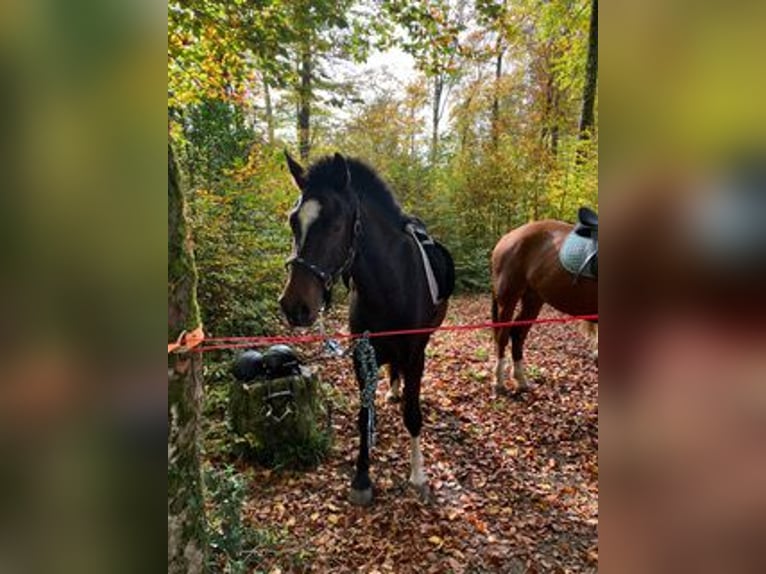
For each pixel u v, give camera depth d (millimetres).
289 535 2289
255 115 6180
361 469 2561
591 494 2711
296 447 2844
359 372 2439
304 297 2051
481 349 5238
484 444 3215
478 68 11625
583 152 7734
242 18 3092
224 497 1874
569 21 8461
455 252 9758
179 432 1201
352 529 2361
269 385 2816
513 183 9758
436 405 3775
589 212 3613
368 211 2330
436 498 2627
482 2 3400
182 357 1199
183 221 1189
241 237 4582
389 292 2383
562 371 4516
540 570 2145
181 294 1178
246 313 4238
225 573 1697
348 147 10930
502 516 2508
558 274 3627
